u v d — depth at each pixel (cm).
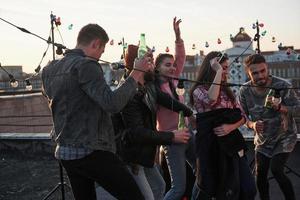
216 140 372
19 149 898
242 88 449
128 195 308
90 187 327
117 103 288
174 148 409
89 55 314
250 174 380
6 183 679
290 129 433
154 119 384
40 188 645
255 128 429
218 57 387
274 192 546
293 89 413
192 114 423
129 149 354
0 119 1242
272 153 439
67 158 303
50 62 322
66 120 302
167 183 458
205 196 384
